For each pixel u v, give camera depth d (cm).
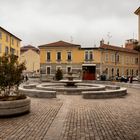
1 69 1073
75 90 1922
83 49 5309
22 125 841
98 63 5216
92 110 1165
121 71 5762
